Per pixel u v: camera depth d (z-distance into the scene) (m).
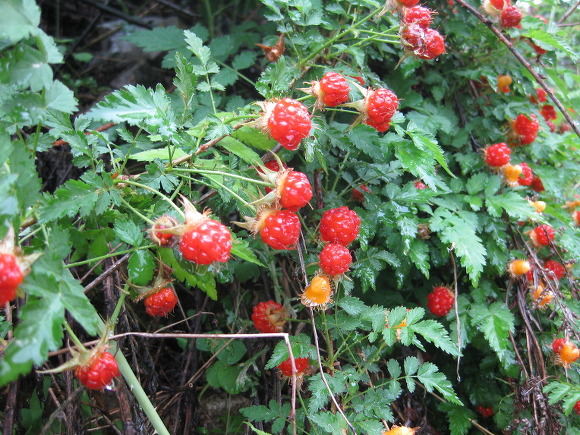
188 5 0.44
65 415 0.20
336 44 0.28
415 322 0.23
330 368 0.24
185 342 0.28
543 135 0.35
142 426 0.21
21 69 0.15
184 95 0.21
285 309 0.25
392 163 0.27
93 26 0.42
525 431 0.25
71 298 0.14
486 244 0.30
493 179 0.30
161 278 0.20
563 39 0.36
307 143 0.21
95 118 0.18
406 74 0.30
